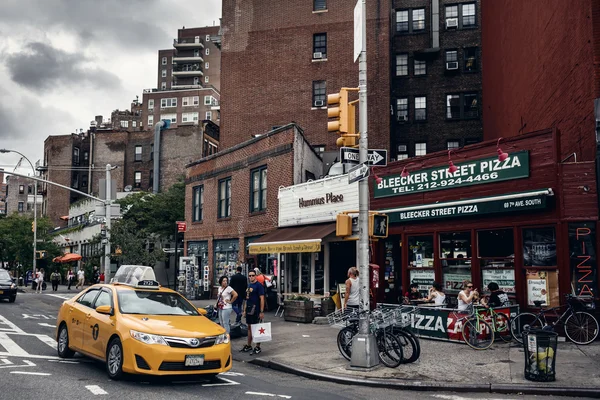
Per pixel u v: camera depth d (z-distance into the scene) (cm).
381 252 1925
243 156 2777
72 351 1202
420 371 1080
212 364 980
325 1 3688
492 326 1332
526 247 1499
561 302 1394
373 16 3562
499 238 1577
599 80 1421
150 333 952
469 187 1642
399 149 3988
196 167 3266
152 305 1084
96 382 955
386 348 1157
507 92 2544
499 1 2703
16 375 987
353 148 1184
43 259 5534
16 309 2492
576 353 1207
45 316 2202
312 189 2236
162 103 10325
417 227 1788
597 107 1377
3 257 5634
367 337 1124
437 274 1712
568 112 1639
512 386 947
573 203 1409
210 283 2989
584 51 1488
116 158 6975
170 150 6450
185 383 984
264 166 2608
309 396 906
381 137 3453
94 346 1062
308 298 1958
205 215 3119
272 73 3712
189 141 6425
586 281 1387
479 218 1611
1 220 5784
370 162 1177
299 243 1972
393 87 4047
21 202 10719
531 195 1455
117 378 976
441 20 4038
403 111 4019
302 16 3709
